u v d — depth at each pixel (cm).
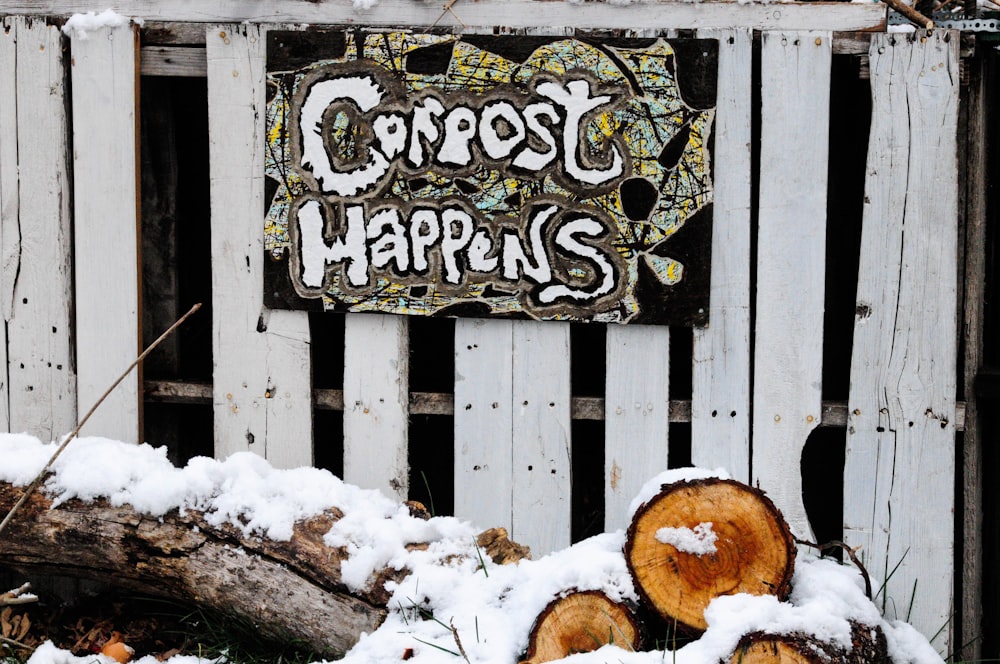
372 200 357
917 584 348
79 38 364
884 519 349
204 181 422
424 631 285
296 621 299
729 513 276
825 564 304
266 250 363
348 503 319
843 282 412
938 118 339
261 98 360
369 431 365
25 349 375
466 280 355
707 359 351
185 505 310
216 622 323
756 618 260
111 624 343
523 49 348
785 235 345
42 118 369
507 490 361
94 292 371
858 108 404
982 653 376
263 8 364
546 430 358
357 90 355
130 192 367
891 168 343
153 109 391
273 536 303
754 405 349
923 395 345
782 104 343
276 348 367
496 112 350
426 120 353
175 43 367
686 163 346
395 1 360
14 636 334
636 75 345
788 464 349
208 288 426
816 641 259
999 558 371
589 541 301
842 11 345
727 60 343
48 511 313
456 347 361
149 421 396
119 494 311
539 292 353
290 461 369
